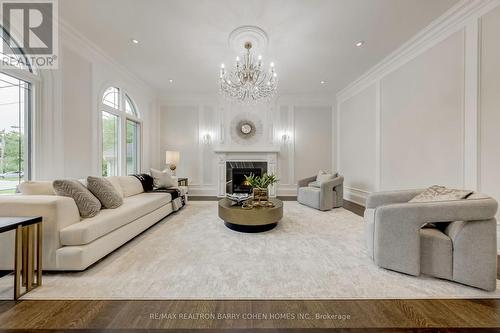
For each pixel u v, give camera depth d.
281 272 1.93
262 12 2.69
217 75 4.72
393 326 1.32
